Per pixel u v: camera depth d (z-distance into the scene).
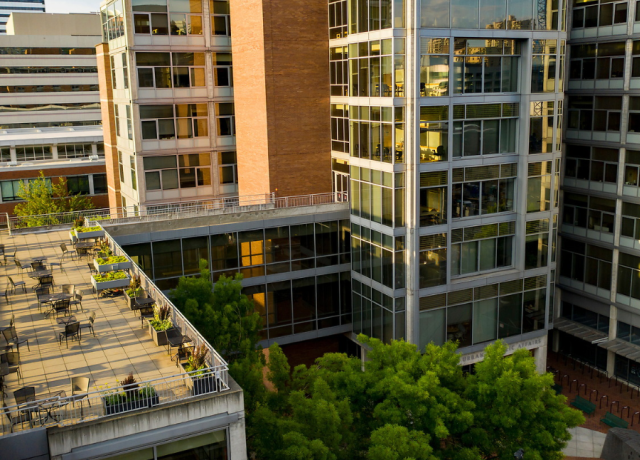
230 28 41.66
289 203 39.56
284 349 38.38
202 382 16.88
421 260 32.38
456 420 20.45
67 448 14.82
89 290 25.33
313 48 38.69
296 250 36.28
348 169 38.59
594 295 40.44
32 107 100.25
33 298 24.56
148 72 40.53
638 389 37.78
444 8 30.48
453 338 34.06
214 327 24.66
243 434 16.88
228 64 42.69
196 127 42.59
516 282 35.22
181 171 42.69
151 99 40.81
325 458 18.19
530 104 33.38
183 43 41.09
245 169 41.75
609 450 30.58
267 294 36.06
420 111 30.83
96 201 76.00
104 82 46.62
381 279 33.66
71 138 81.31
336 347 39.88
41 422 15.34
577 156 41.06
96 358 19.31
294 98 38.72
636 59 36.25
